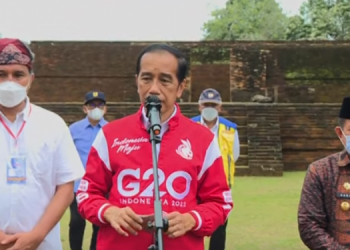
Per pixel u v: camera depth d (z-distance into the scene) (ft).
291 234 26.94
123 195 9.41
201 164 9.71
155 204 8.17
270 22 152.05
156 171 8.46
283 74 84.33
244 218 30.86
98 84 84.79
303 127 61.62
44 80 84.69
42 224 10.46
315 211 10.82
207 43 84.89
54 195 10.98
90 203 9.59
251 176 54.60
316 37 112.37
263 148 57.47
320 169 11.01
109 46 84.79
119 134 9.73
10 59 10.48
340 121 10.98
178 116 9.84
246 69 80.89
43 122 10.89
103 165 9.81
